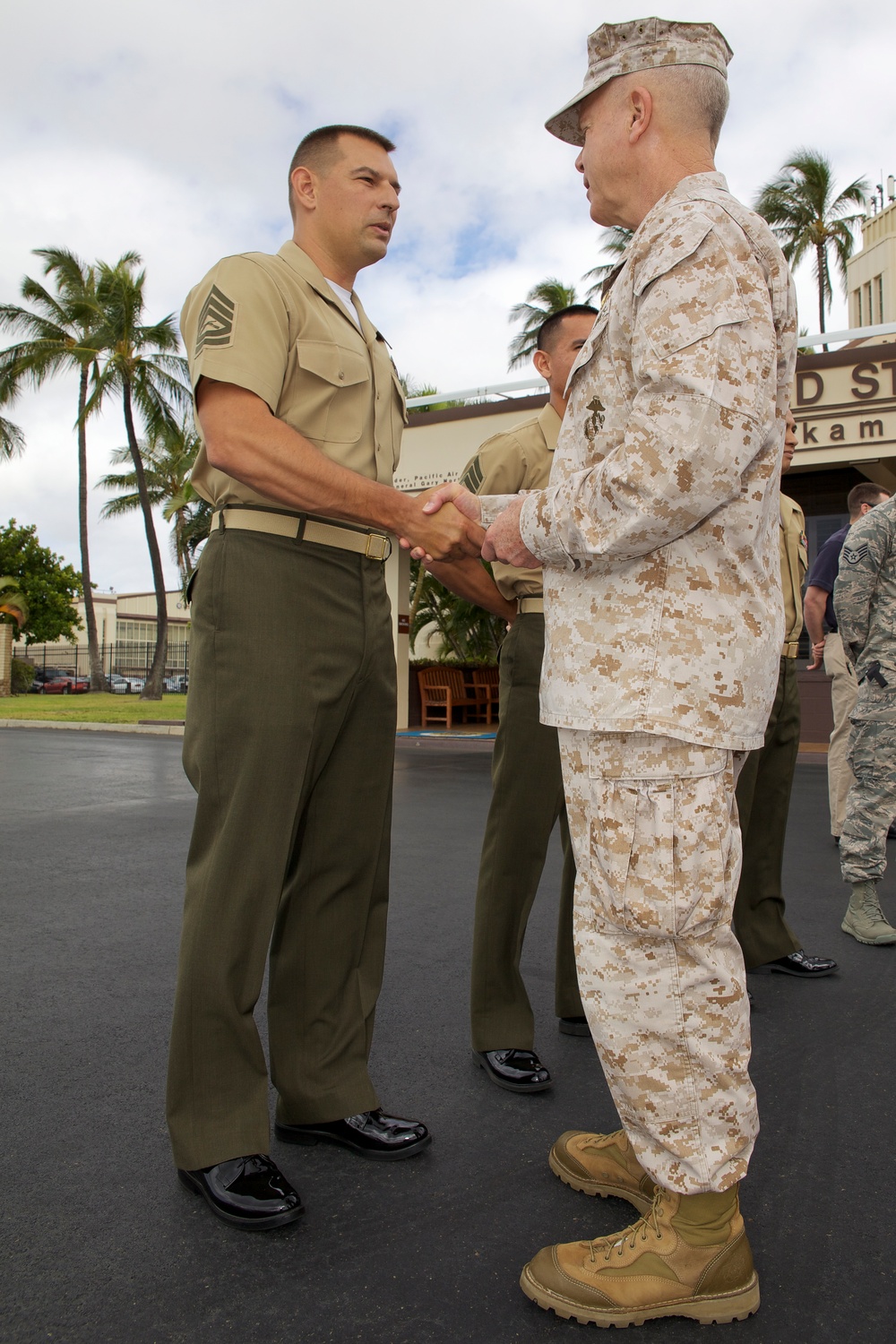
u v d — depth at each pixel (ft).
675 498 4.33
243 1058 5.92
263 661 5.98
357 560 6.48
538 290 84.38
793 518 10.97
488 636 54.54
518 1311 4.80
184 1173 5.89
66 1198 5.79
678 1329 4.71
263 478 5.71
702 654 4.58
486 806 22.04
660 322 4.43
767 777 10.25
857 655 11.96
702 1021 4.69
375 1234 5.47
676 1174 4.71
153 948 10.98
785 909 13.05
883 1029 8.68
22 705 76.48
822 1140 6.61
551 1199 5.87
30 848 17.16
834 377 34.99
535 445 8.54
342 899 6.76
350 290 6.96
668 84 4.88
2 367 94.48
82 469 103.71
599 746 4.74
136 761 33.65
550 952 11.10
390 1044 8.35
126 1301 4.81
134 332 91.20
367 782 6.77
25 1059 7.86
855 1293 4.96
